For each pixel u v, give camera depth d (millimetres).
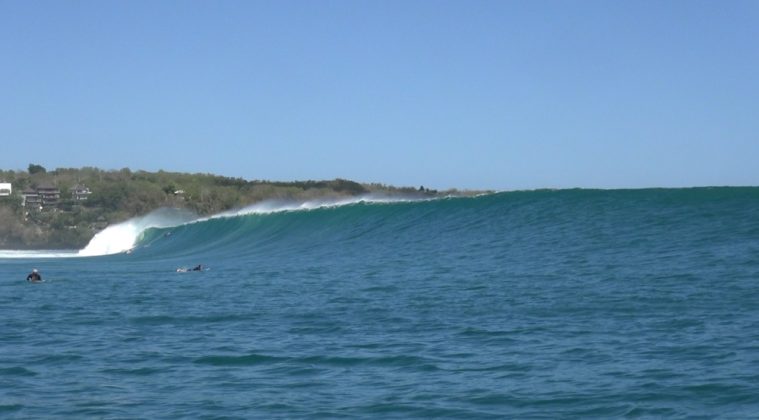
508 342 15406
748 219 34281
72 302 23859
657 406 10617
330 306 21234
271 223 56281
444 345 15312
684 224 34781
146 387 12453
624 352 14008
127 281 31469
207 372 13445
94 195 117562
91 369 13805
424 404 11133
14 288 29203
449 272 28609
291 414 10812
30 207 116500
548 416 10414
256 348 15461
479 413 10648
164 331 17797
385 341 15883
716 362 12906
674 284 22203
